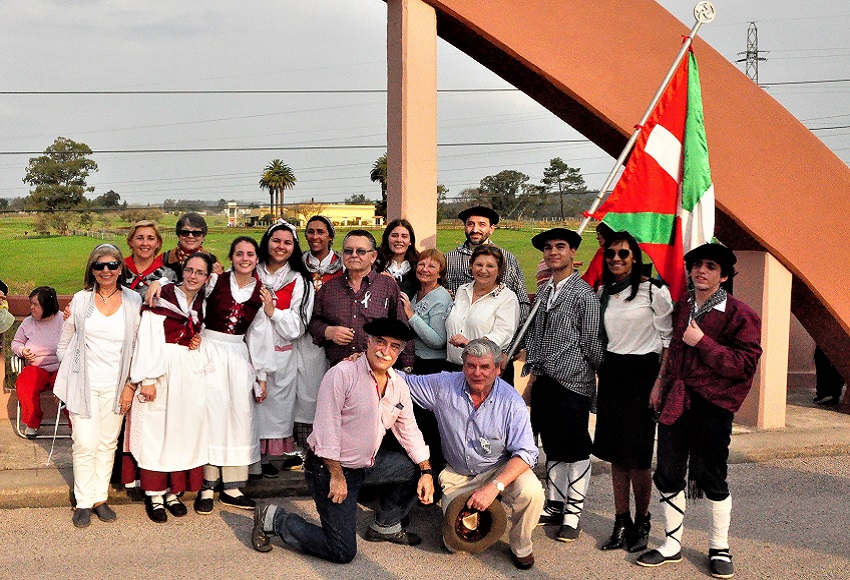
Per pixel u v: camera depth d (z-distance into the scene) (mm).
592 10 6594
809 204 7281
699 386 4434
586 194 76375
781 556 4750
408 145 6320
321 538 4457
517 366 7520
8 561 4348
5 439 6289
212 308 5094
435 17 6348
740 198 7027
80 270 70312
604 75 6625
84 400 4797
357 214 84812
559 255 4922
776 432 7285
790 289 7383
